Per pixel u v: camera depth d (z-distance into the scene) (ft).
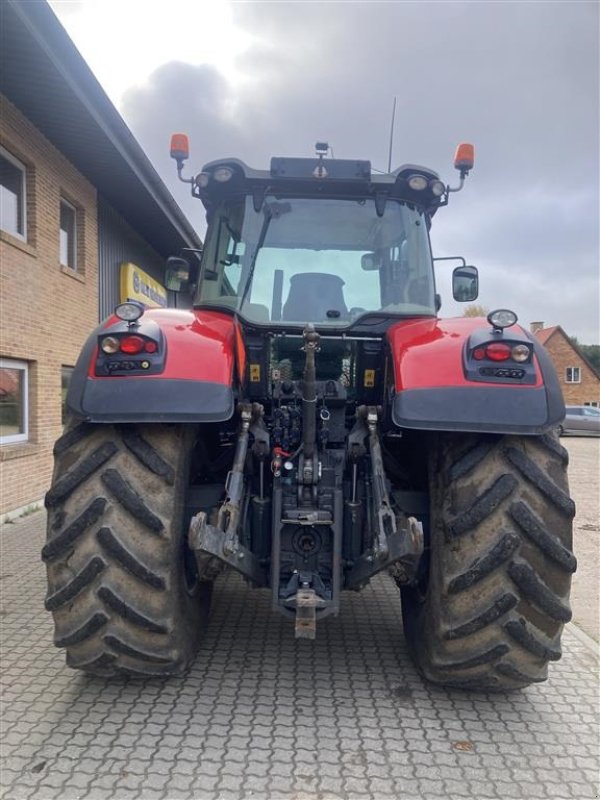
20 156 26.84
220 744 8.34
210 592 11.82
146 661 8.87
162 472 8.60
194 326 9.48
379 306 11.66
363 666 10.76
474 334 8.94
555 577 8.40
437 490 9.05
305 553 9.49
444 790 7.50
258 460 9.74
